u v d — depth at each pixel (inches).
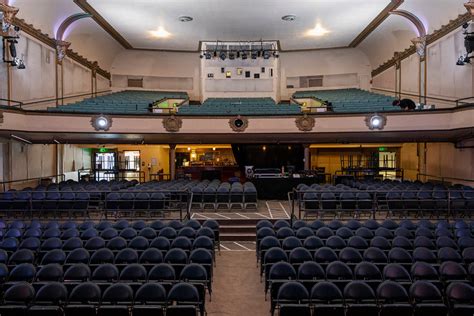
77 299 286.2
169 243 403.5
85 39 951.6
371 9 811.4
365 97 1013.2
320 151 1067.3
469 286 289.7
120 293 286.7
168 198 609.6
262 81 1215.6
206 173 1004.6
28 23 732.0
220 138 783.1
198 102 1229.1
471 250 372.5
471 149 699.4
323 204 571.5
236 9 812.6
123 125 757.9
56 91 834.2
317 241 403.5
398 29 903.1
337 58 1184.2
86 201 565.9
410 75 911.0
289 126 775.1
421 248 375.2
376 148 1042.7
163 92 1213.7
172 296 287.3
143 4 776.3
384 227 459.2
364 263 337.4
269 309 330.6
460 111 669.3
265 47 1156.5
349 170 919.0
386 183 710.5
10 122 650.8
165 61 1204.5
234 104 970.1
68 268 334.0
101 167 1034.7
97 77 1082.7
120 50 1138.0
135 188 652.1
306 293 290.4
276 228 466.3
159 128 771.4
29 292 288.4
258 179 768.3
